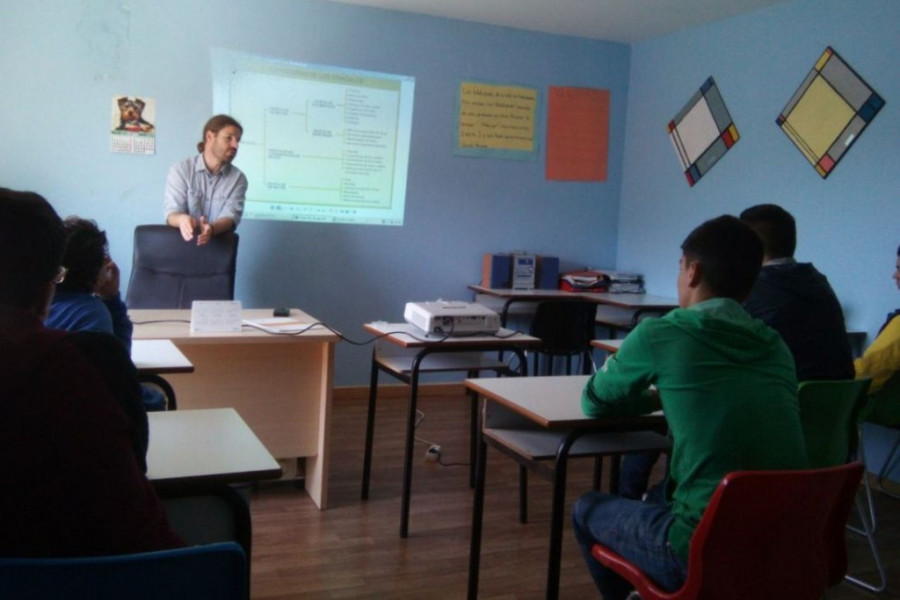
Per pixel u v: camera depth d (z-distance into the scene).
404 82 5.14
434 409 4.97
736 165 4.83
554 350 4.91
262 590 2.48
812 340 2.44
